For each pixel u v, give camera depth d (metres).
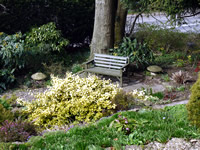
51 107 5.47
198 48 10.40
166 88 6.96
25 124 4.70
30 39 9.04
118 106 5.35
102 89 5.77
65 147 3.71
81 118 5.29
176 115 4.43
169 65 9.05
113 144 3.69
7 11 9.27
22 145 3.80
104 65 7.97
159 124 4.12
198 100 3.94
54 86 5.79
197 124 3.97
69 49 11.16
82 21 10.91
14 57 7.91
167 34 10.58
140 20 16.95
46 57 8.79
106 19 8.86
